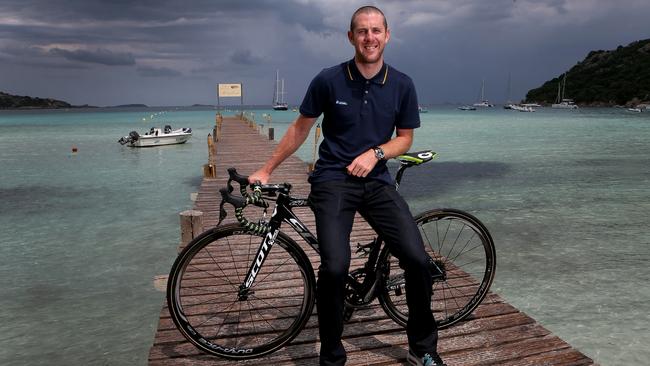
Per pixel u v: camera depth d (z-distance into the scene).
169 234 10.05
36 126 60.84
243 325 3.54
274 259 5.29
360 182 2.56
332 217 2.51
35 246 9.23
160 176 18.23
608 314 6.02
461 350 3.12
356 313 3.66
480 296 3.40
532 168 19.02
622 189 14.30
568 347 3.16
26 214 11.88
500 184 15.39
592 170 18.28
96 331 5.83
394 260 3.62
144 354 5.30
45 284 7.33
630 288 6.82
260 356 2.98
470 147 28.39
